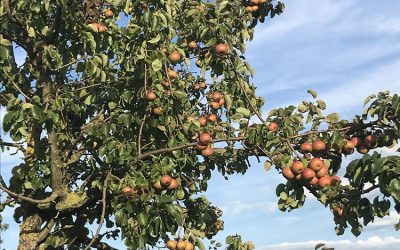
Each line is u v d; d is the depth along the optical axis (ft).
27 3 8.95
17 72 10.14
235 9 10.02
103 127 9.47
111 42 9.95
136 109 9.77
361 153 8.18
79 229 10.85
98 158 10.55
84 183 10.13
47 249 10.60
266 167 8.39
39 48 9.70
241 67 9.75
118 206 8.90
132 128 9.89
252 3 11.22
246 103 10.73
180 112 10.34
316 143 8.09
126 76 10.03
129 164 9.41
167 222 8.75
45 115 9.07
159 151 9.24
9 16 9.31
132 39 9.11
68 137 10.21
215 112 10.94
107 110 10.64
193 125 9.40
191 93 11.74
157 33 9.02
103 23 10.28
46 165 10.07
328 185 7.73
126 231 8.86
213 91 11.05
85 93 10.44
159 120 9.57
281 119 8.79
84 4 10.16
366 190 6.95
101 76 9.52
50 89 9.86
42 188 10.41
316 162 7.73
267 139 8.40
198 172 10.82
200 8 9.76
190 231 9.29
